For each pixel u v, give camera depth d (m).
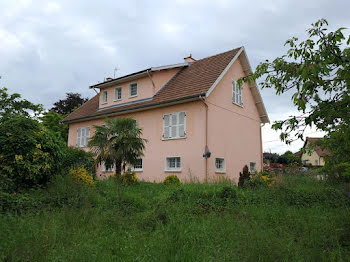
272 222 6.39
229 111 16.91
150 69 17.34
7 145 7.88
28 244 4.25
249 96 19.59
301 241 4.95
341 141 3.79
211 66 17.20
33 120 9.11
